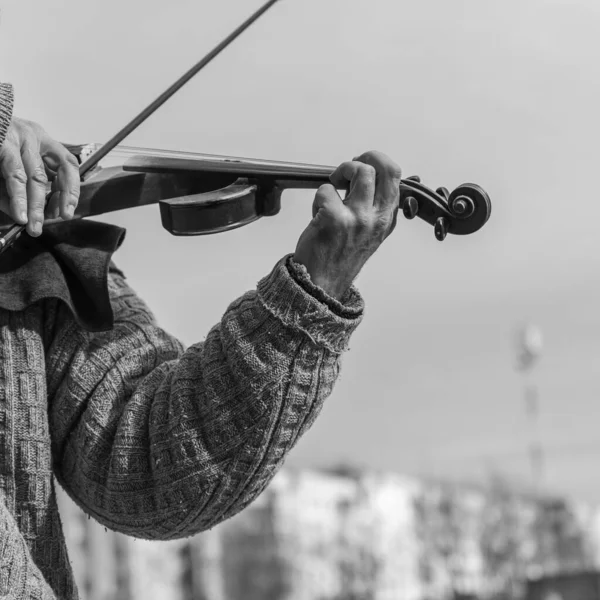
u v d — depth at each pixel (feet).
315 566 169.58
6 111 8.84
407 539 167.63
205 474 8.74
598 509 160.25
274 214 10.05
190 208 9.65
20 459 9.20
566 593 83.10
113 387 9.48
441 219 8.81
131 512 9.21
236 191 9.86
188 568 91.86
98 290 9.59
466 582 154.10
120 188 10.15
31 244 9.73
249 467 8.74
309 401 8.61
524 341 130.31
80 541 71.72
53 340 9.70
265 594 160.15
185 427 8.78
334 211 8.39
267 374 8.47
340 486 179.11
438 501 164.66
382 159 8.59
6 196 8.92
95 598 74.13
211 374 8.70
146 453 9.12
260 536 163.94
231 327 8.61
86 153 10.70
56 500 9.55
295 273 8.47
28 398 9.30
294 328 8.42
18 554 8.10
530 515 156.25
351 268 8.52
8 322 9.42
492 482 160.35
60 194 9.17
